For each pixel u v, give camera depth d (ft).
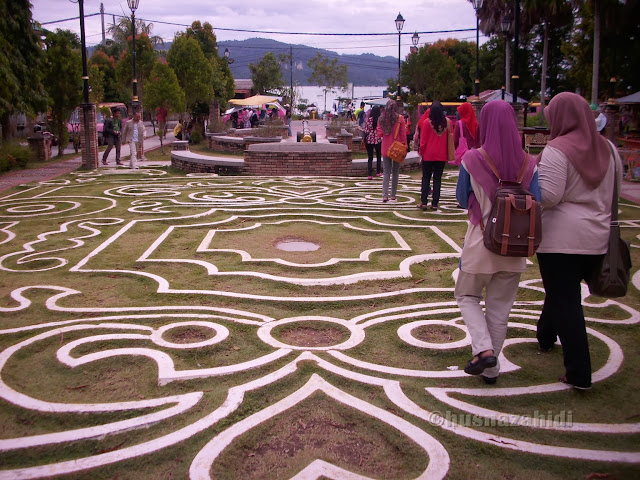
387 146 29.91
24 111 57.16
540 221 10.03
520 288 16.87
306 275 17.87
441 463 8.62
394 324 14.06
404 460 8.80
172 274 17.98
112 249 21.06
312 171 45.34
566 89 138.82
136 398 10.53
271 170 45.39
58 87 63.52
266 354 12.32
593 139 10.66
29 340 12.87
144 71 114.21
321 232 23.91
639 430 9.57
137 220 26.16
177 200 31.99
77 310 14.70
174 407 10.05
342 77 205.98
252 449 9.04
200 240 22.41
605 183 10.74
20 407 10.11
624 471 8.57
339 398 10.39
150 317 14.28
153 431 9.44
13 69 55.72
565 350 10.92
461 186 10.94
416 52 133.80
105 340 12.84
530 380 11.39
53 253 20.51
